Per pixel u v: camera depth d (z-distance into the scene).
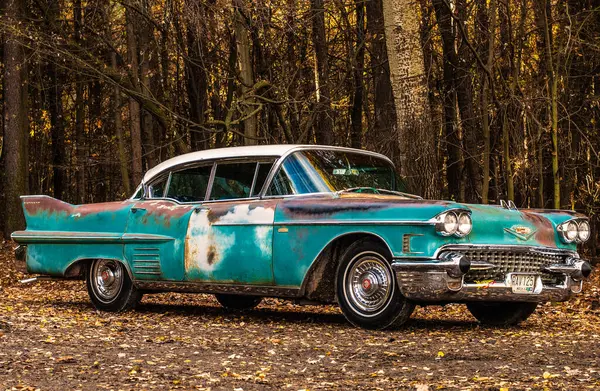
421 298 7.30
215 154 8.95
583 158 18.61
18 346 6.55
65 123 34.00
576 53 16.66
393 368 5.68
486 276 7.54
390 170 8.97
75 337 7.13
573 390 4.81
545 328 8.23
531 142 16.09
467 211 7.32
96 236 9.53
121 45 24.30
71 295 12.41
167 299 11.70
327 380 5.29
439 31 20.62
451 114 21.77
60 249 9.93
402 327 7.83
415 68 11.32
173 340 7.00
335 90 20.03
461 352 6.34
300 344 6.81
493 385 4.98
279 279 8.15
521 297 7.68
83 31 20.39
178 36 17.72
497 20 18.66
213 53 20.12
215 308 10.31
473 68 20.89
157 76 24.58
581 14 16.75
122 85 16.33
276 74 19.45
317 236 7.89
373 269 7.70
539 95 15.13
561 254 7.95
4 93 23.75
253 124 17.12
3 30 17.39
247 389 5.00
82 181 33.75
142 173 23.55
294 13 17.08
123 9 20.83
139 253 9.23
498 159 23.73
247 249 8.34
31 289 13.87
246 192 8.54
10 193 23.44
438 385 5.00
